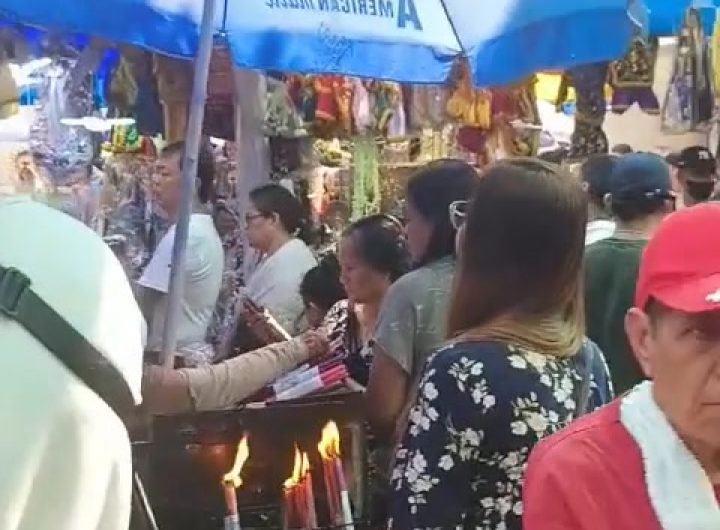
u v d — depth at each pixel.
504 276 1.94
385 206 6.25
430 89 5.83
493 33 3.74
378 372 2.75
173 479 2.43
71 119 5.35
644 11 3.98
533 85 6.14
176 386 2.46
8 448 1.24
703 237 1.31
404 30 3.70
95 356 1.31
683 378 1.29
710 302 1.25
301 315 4.36
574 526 1.35
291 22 3.47
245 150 5.32
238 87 5.22
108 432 1.32
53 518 1.26
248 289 4.61
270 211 4.71
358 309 3.38
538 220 1.93
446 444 1.87
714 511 1.31
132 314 1.40
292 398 2.57
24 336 1.29
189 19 2.97
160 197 4.50
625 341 3.38
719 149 6.27
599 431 1.39
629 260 3.40
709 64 5.88
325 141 5.96
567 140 7.09
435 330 2.72
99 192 5.48
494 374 1.87
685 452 1.33
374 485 2.66
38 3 2.77
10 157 5.45
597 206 4.14
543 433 1.85
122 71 4.81
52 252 1.35
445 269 2.77
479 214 1.97
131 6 2.88
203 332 3.91
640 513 1.33
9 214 1.38
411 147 6.43
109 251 1.42
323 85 5.56
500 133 6.11
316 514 2.53
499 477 1.87
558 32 3.73
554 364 1.92
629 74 6.00
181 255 2.72
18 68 4.53
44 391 1.27
